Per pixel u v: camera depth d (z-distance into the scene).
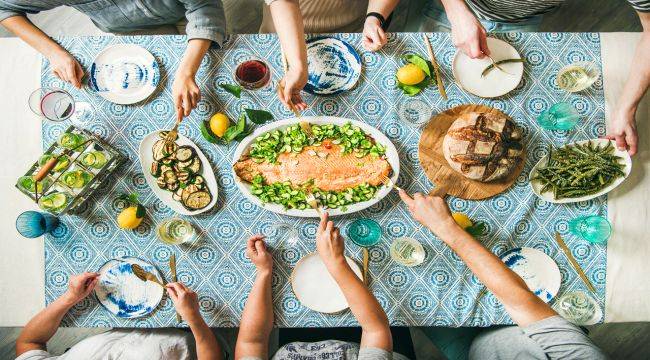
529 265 1.77
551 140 1.82
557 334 1.39
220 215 1.77
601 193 1.75
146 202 1.77
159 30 2.23
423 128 1.80
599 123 1.82
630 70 1.80
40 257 1.75
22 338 1.71
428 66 1.76
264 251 1.71
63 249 1.75
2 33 2.76
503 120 1.75
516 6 2.02
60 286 1.75
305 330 1.99
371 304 1.63
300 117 1.76
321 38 1.81
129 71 1.79
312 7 2.08
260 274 1.71
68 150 1.67
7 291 1.74
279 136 1.76
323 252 1.66
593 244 1.78
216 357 1.73
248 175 1.74
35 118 1.78
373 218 1.78
